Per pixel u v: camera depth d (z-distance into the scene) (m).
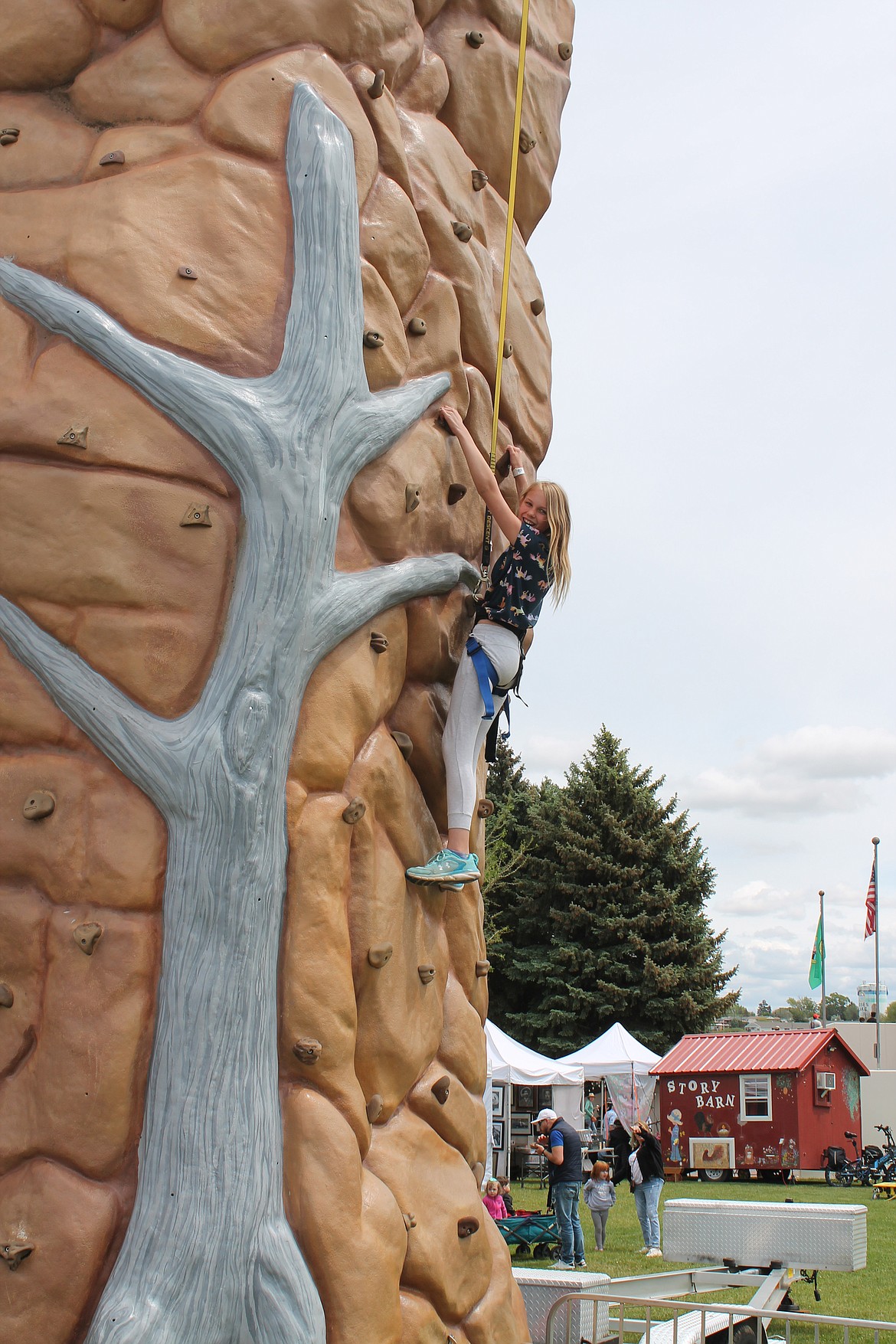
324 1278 3.01
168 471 3.26
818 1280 10.06
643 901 30.28
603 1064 20.77
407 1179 3.46
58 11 3.70
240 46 3.62
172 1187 2.92
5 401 3.29
